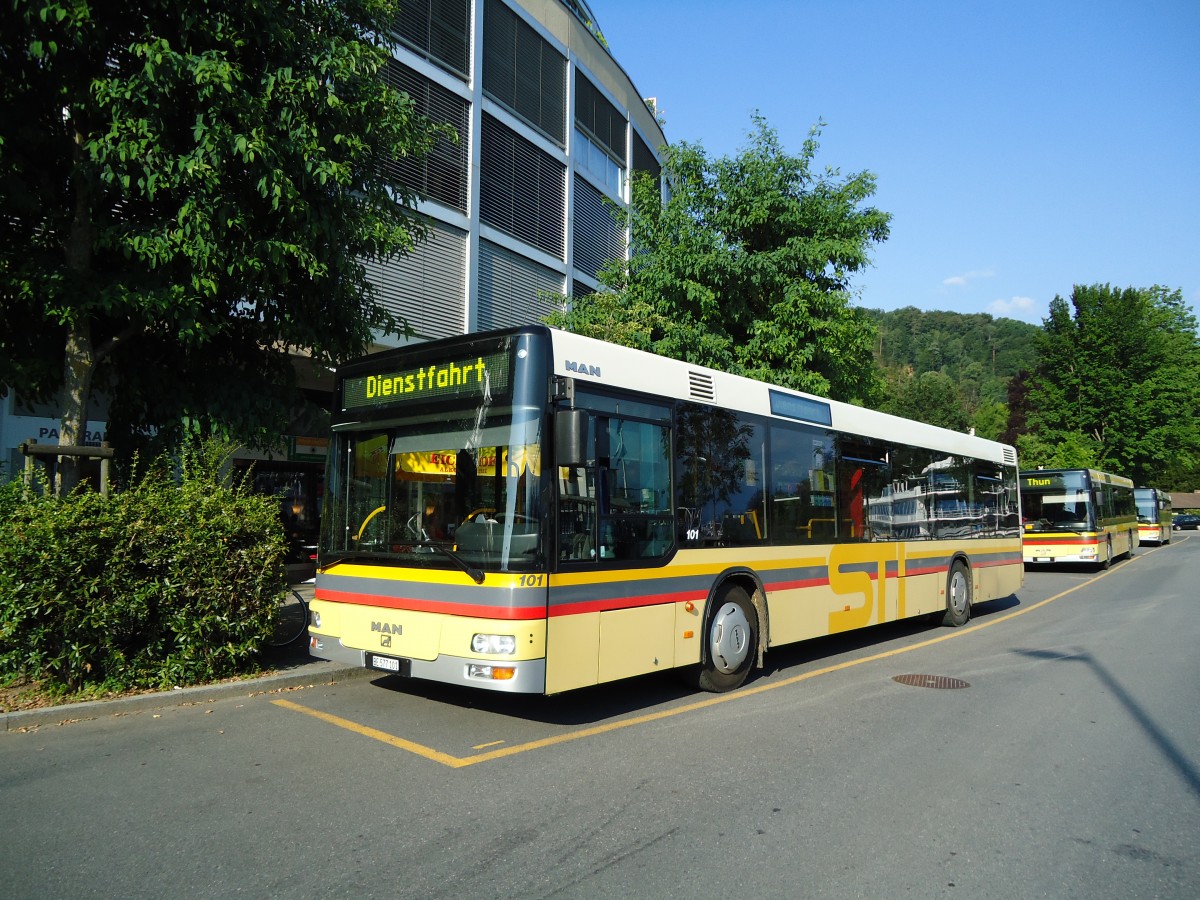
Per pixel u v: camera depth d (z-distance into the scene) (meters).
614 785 5.16
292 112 7.46
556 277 20.72
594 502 6.39
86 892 3.63
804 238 15.68
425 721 6.61
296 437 16.61
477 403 6.21
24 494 6.75
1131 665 9.38
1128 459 50.50
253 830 4.36
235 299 8.12
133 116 6.75
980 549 13.48
